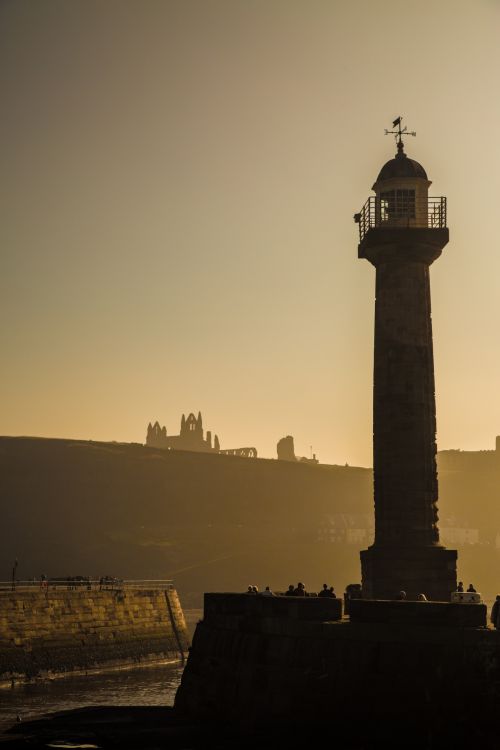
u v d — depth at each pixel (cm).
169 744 9206
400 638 8056
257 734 8850
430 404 11919
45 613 19100
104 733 10219
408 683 7894
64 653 19112
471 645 7781
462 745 7556
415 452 11700
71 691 15675
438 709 7731
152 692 15400
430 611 8062
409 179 12094
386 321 12000
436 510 11788
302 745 8394
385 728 7888
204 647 10494
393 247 11925
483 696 7581
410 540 11525
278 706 8725
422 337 11956
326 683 8356
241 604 9869
